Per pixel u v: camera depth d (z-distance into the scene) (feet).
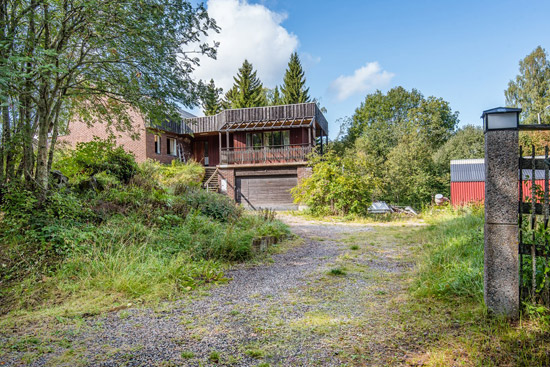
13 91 19.47
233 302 13.42
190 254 20.08
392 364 7.96
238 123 70.38
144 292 14.40
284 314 11.84
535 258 10.30
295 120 68.03
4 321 11.44
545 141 73.31
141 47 23.34
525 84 125.80
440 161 102.27
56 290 14.48
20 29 21.72
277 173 66.08
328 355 8.56
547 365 7.54
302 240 29.43
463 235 21.85
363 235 32.35
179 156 76.89
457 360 7.97
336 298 13.60
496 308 10.36
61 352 9.02
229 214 32.53
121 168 33.65
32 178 22.27
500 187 10.43
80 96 28.17
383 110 142.61
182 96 26.66
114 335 10.17
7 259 16.29
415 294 13.16
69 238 18.16
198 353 8.85
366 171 56.75
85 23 21.62
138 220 23.11
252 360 8.41
